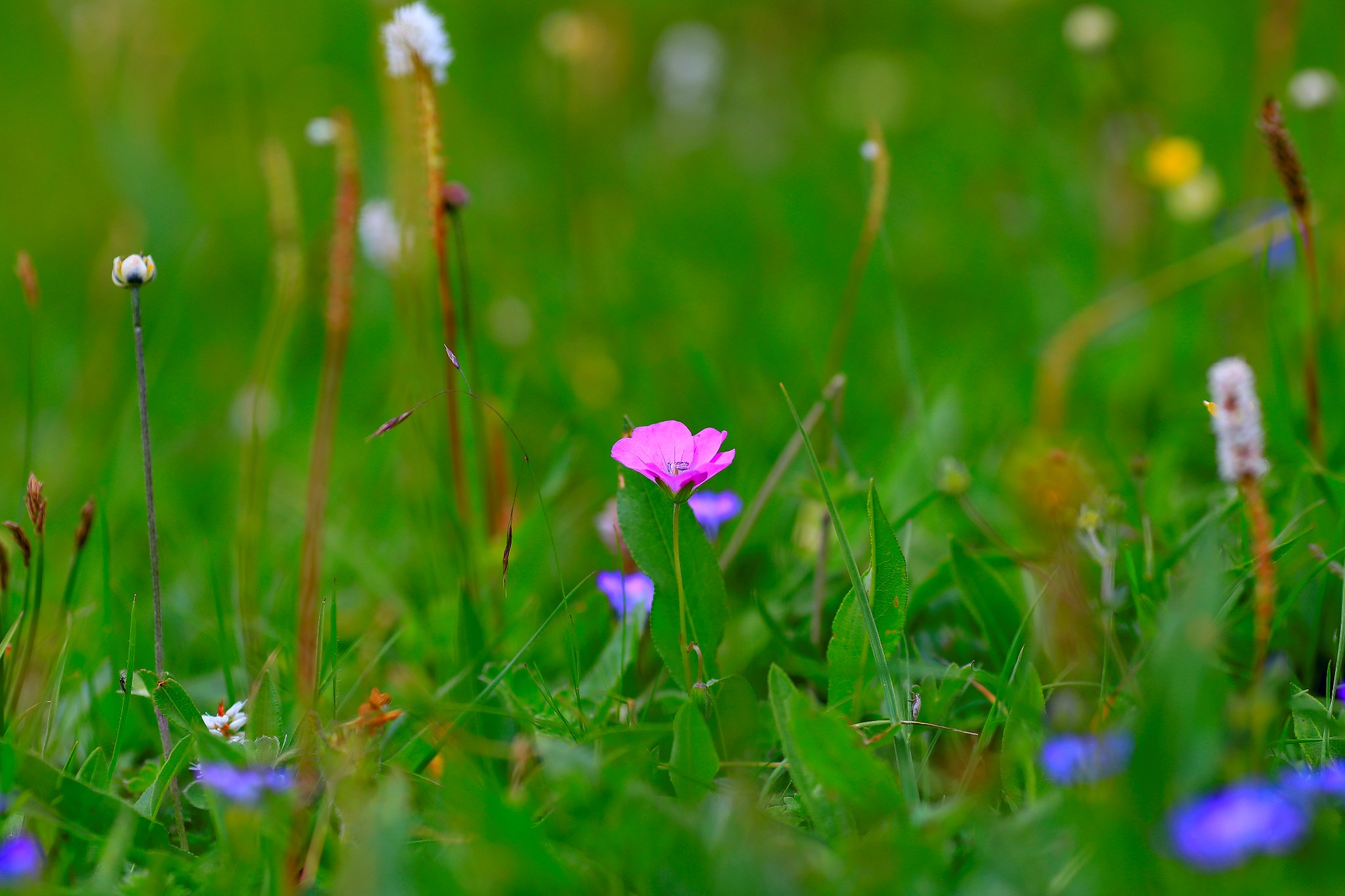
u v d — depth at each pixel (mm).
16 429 2900
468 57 4906
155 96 3344
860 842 1989
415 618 2160
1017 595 2133
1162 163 2801
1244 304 2451
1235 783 1986
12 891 1982
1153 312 2551
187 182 3863
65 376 3062
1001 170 3838
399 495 2291
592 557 2238
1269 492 2154
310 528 2170
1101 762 1997
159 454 2520
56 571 2227
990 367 2684
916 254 3494
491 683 2057
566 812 2004
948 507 2223
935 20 5141
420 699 2049
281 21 4867
